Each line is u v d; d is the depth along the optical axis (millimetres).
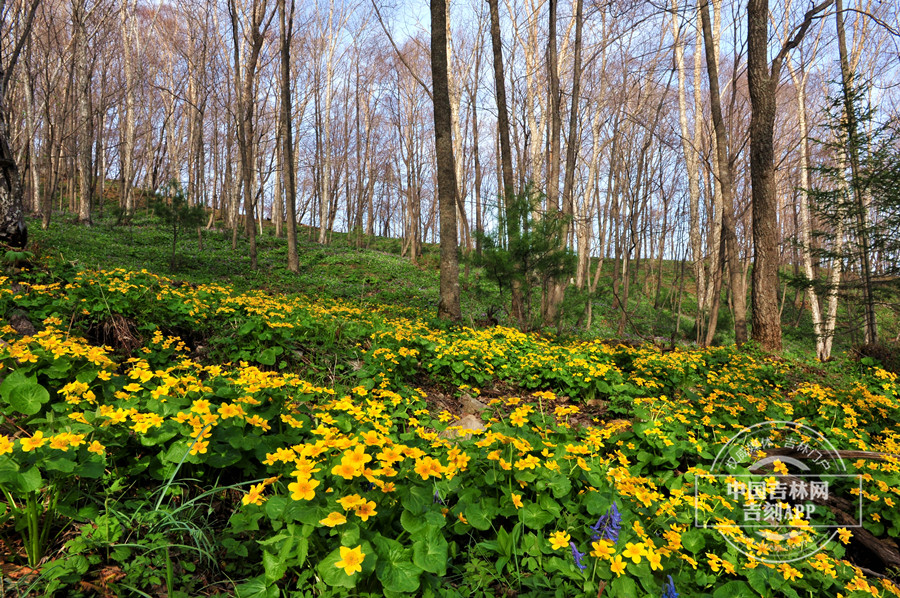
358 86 33156
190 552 2199
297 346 6277
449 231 10289
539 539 2293
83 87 23719
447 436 3734
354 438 2391
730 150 20672
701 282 18703
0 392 2441
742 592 2086
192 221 16625
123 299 5602
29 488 1829
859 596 2133
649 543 2064
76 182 36750
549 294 12906
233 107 29109
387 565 1788
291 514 1816
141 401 2742
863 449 4203
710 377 7113
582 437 3535
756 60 11383
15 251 6348
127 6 27547
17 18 19297
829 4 10750
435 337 7734
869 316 11891
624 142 26406
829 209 11383
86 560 1938
